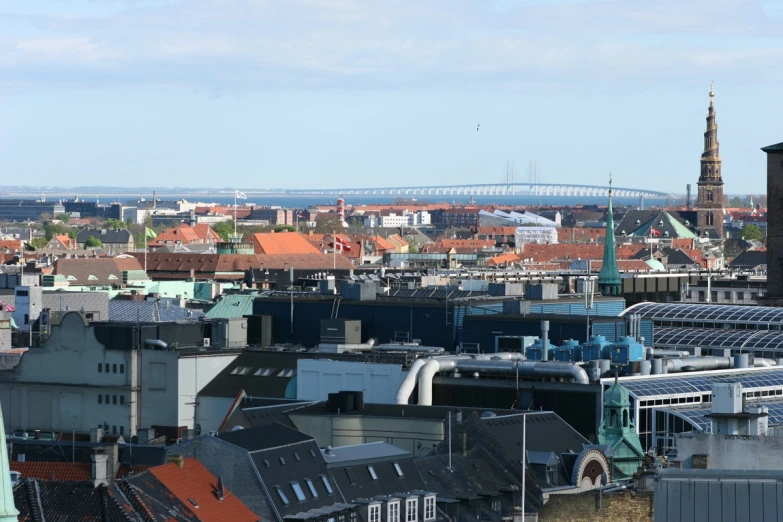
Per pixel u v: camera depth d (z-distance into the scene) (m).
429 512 162.00
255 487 153.75
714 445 149.50
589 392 196.75
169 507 145.50
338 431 185.62
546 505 151.62
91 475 151.00
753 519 122.94
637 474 154.75
